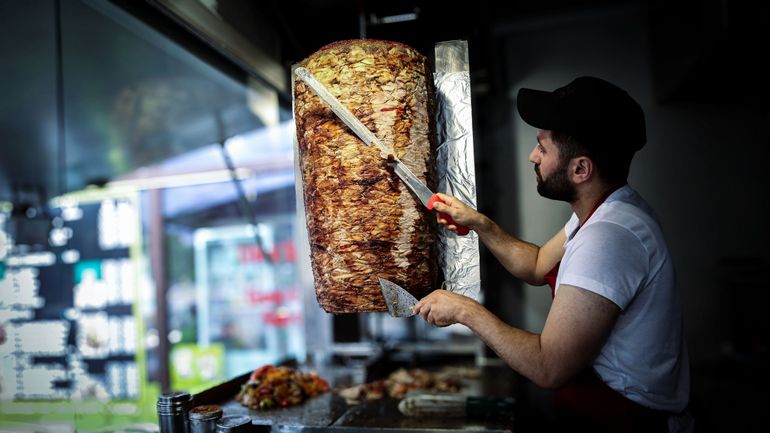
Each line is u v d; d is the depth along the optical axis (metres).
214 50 1.91
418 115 1.21
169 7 1.40
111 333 3.71
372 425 1.59
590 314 1.10
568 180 1.22
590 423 1.23
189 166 3.65
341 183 1.17
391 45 1.20
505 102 3.24
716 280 3.04
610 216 1.17
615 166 1.20
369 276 1.17
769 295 2.62
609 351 1.21
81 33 1.84
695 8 2.50
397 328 2.90
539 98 1.21
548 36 3.22
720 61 2.50
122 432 2.02
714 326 3.03
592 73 3.17
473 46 2.22
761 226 3.02
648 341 1.17
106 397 3.67
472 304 1.17
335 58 1.20
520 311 3.12
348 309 1.20
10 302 3.51
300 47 2.13
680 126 3.10
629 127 1.16
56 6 1.65
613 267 1.11
